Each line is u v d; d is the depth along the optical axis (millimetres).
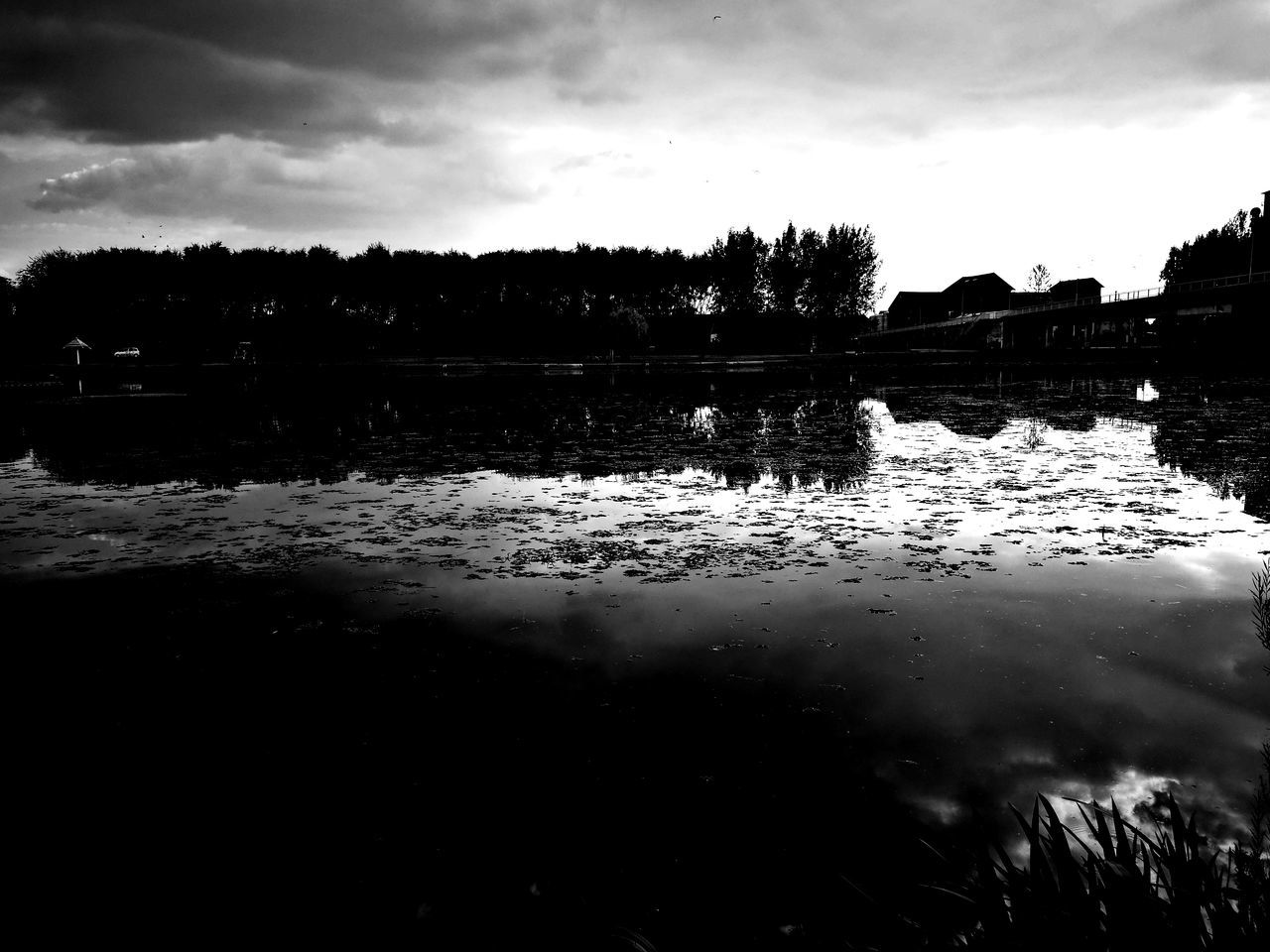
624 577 6090
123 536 7652
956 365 39906
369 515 8383
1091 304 48656
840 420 16578
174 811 3279
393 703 4168
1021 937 1571
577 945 2459
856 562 6336
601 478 10242
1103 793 3129
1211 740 3523
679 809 3174
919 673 4305
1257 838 2023
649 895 2686
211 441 14719
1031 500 8422
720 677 4336
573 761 3566
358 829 3123
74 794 3418
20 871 2924
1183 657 4402
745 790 3285
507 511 8438
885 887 2646
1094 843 2789
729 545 6906
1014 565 6156
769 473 10344
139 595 5918
